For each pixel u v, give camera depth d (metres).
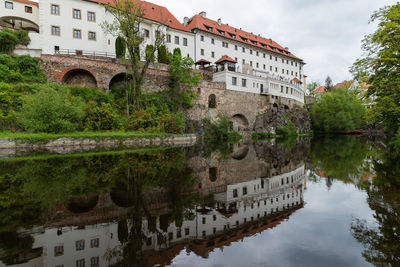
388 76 13.52
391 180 7.43
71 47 31.58
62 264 2.81
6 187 6.59
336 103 55.97
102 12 33.59
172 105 33.03
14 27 34.84
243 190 6.94
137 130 26.44
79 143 20.78
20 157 13.30
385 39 12.81
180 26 43.94
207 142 30.94
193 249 3.29
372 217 4.35
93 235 3.71
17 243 3.41
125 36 28.05
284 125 48.88
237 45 51.56
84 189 6.45
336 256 3.00
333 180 7.80
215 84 39.41
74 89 25.73
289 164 12.04
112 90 30.00
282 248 3.30
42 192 6.09
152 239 3.61
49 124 20.61
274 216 4.68
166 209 5.02
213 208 5.23
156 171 9.29
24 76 24.38
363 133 55.47
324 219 4.38
